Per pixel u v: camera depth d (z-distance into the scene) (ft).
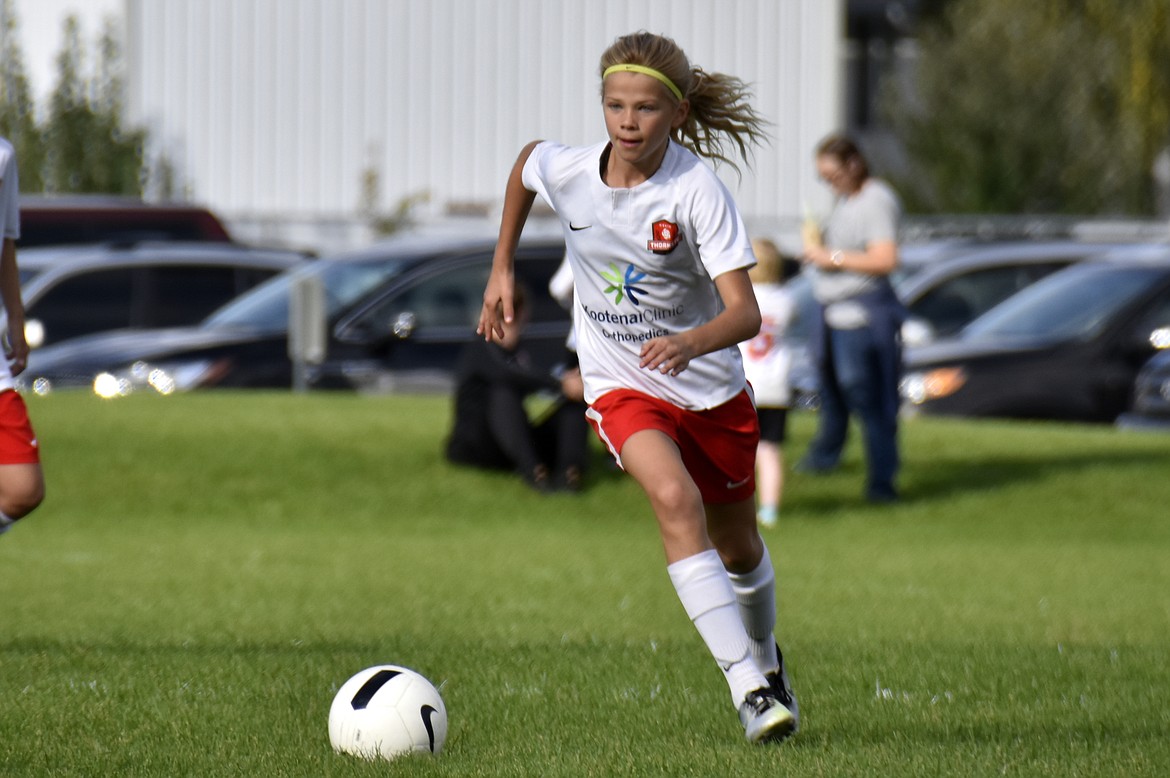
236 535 143.54
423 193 380.78
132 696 67.97
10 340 81.20
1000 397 199.21
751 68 380.37
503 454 162.40
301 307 199.11
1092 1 467.52
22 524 146.82
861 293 152.97
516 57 392.06
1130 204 461.37
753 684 57.98
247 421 178.50
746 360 146.82
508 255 64.85
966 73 469.16
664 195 59.47
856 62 552.00
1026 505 156.66
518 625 94.94
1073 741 60.34
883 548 137.18
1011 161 460.55
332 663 76.33
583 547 137.39
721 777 54.80
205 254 242.37
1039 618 99.35
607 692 70.69
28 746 59.11
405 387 211.61
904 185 474.90
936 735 62.39
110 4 393.29
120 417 179.63
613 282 61.26
